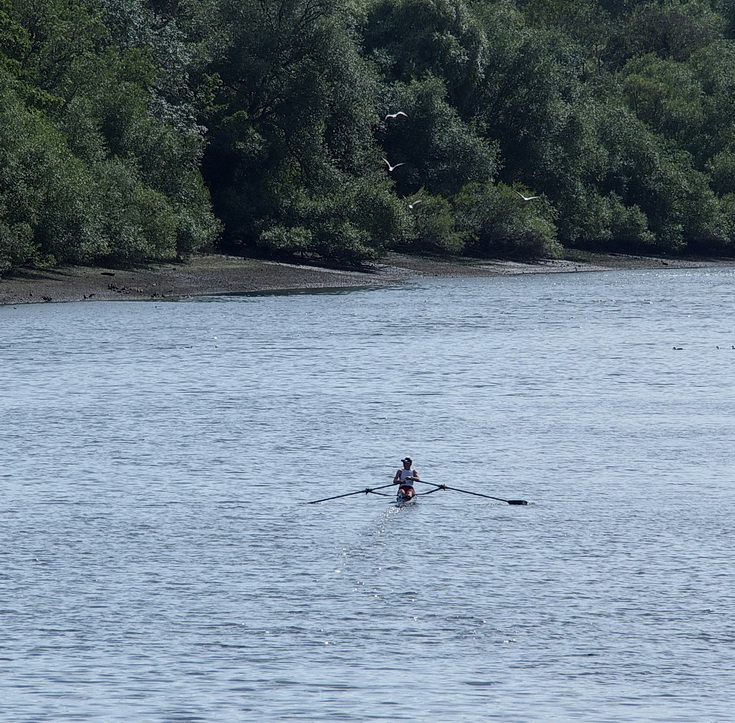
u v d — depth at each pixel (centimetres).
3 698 6338
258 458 11744
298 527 9406
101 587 7956
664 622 7425
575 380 16750
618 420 13738
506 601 7762
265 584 8056
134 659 6844
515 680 6612
